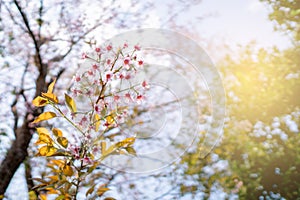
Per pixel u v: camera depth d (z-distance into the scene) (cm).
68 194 203
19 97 550
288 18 520
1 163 486
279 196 457
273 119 502
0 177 471
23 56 582
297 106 504
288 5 518
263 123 500
